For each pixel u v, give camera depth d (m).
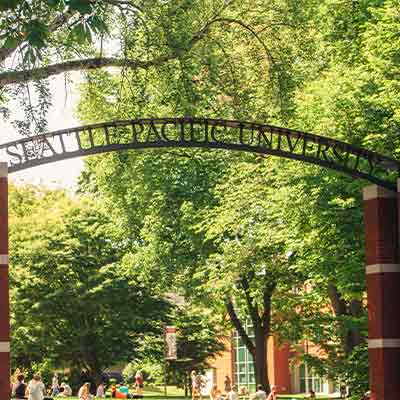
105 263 82.19
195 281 65.31
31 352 81.44
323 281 50.84
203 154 62.62
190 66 36.66
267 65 39.84
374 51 40.62
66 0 23.44
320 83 42.16
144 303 83.12
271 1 39.72
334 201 40.28
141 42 35.72
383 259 25.44
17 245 81.44
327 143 25.31
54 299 80.50
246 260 59.03
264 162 55.03
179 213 63.53
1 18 28.92
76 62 35.28
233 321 68.44
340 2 46.56
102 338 82.38
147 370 93.44
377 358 25.39
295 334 64.50
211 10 37.72
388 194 25.61
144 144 24.48
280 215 46.78
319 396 91.06
